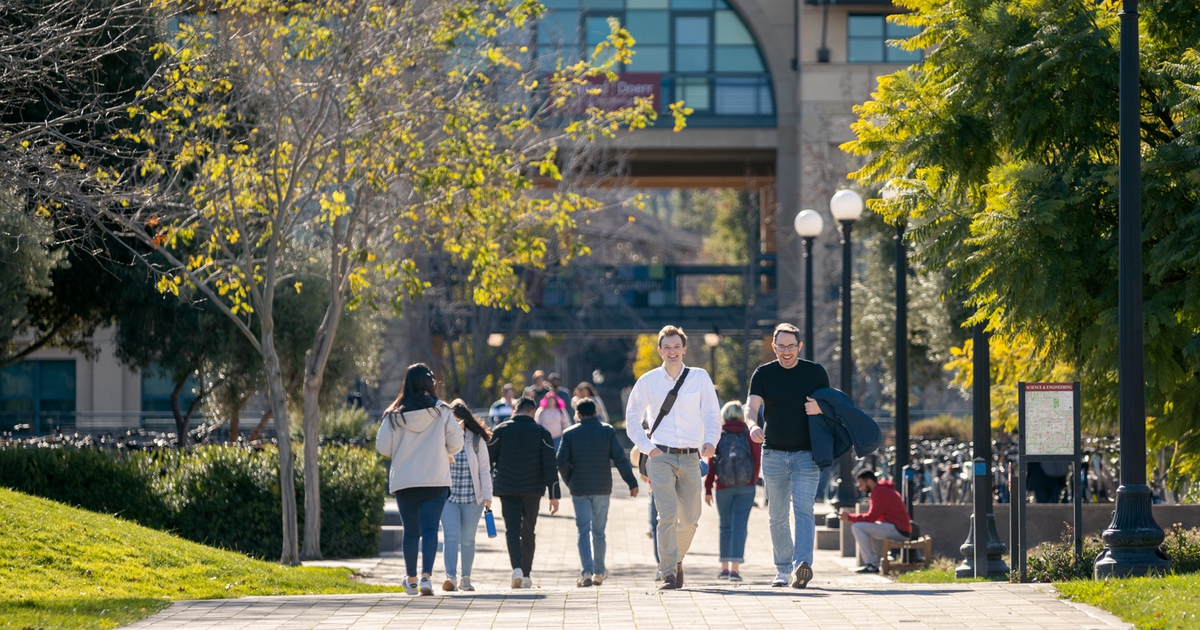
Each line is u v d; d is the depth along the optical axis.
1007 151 21.86
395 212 29.91
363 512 31.25
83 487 28.88
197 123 29.12
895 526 26.36
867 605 14.89
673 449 18.30
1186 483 30.42
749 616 14.20
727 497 24.50
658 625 13.70
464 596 17.98
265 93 29.45
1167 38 21.30
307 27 28.38
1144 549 16.98
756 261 81.81
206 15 28.69
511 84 36.22
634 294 82.50
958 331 48.88
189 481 29.66
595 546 23.75
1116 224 20.69
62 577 19.91
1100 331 20.02
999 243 20.41
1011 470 21.33
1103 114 20.69
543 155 35.72
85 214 26.72
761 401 17.84
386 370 70.56
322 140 29.52
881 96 22.31
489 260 30.42
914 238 22.61
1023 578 19.25
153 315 41.75
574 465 23.39
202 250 37.50
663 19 82.62
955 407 74.25
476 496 21.98
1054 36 20.33
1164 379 20.31
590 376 150.25
